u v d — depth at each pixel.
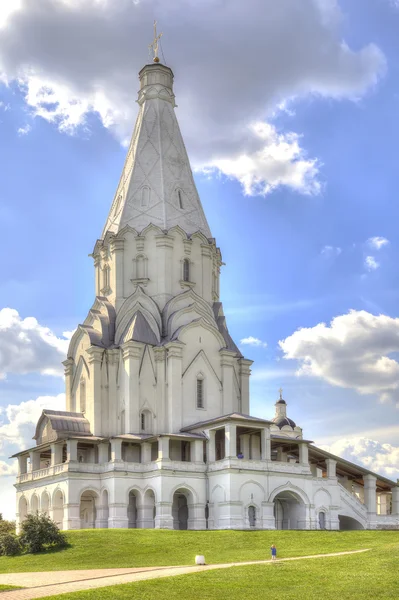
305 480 78.56
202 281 90.56
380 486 91.50
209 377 85.62
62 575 47.00
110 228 92.75
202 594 38.34
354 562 45.47
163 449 75.88
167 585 40.12
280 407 120.81
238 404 89.00
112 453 77.44
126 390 82.06
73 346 90.25
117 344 85.81
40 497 81.25
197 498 76.00
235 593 38.53
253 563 47.62
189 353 85.00
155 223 89.69
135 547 58.62
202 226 93.31
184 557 54.53
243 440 81.75
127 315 87.12
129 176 93.19
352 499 83.75
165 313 85.94
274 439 79.19
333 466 83.06
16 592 39.69
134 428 80.88
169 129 95.88
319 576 41.84
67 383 89.69
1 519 85.31
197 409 83.75
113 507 75.50
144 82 98.62
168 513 74.12
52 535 60.25
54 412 83.25
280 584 40.31
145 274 88.31
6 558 58.38
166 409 82.38
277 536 61.91
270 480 76.25
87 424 83.00
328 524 79.94
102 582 42.28
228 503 73.50
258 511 74.62
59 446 80.38
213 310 91.56
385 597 37.53
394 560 45.16
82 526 80.75
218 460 76.44
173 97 98.62
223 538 61.41
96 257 93.25
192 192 94.38
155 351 84.06
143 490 76.94
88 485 77.31
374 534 62.38
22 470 86.88
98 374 84.00
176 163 94.31
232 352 87.56
